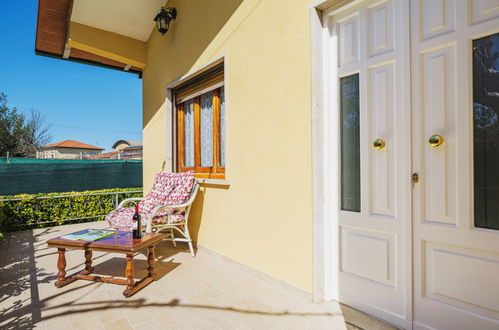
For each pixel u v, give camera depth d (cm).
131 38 468
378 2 181
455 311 148
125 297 214
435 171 156
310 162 209
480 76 143
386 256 177
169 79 408
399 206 170
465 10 146
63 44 466
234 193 284
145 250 341
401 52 170
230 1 288
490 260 138
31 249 355
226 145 294
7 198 486
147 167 493
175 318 185
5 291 227
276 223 237
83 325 177
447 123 152
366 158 187
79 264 293
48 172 642
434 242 157
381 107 180
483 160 142
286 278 227
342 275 202
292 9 223
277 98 236
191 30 352
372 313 184
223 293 222
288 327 173
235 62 282
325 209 209
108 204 581
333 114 206
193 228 354
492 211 139
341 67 203
